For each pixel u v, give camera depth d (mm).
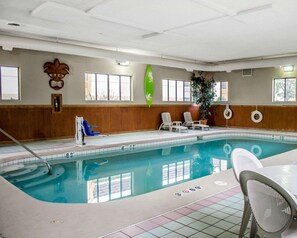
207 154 8477
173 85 13328
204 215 3195
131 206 3477
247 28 6727
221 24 6395
